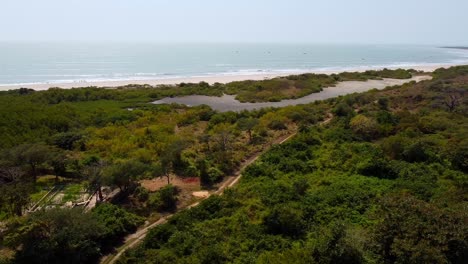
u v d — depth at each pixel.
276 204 24.97
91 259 21.03
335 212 24.03
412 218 18.52
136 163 29.09
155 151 37.72
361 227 21.78
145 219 25.59
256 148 39.16
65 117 52.12
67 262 19.92
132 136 43.84
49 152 34.00
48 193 29.61
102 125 52.47
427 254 16.30
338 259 18.06
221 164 33.66
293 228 22.22
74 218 21.31
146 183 30.98
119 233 23.31
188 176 32.28
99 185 27.98
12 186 27.17
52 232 20.47
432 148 35.78
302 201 25.59
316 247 18.92
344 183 28.56
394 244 17.48
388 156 34.56
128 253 20.83
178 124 52.69
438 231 17.44
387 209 19.94
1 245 21.59
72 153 39.47
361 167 31.31
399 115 47.09
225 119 52.16
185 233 22.05
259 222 23.17
